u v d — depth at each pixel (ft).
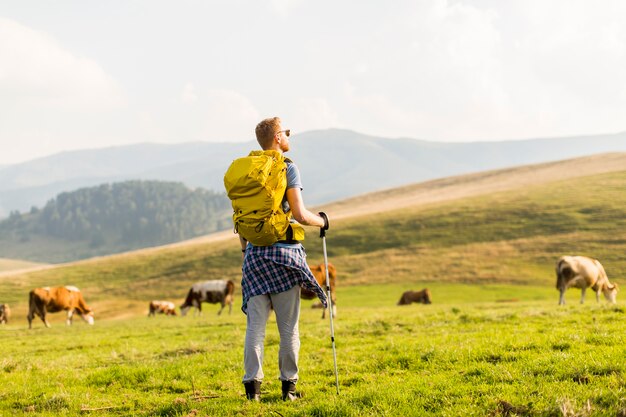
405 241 338.13
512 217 347.97
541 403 18.94
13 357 46.21
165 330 75.31
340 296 240.12
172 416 21.36
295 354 22.18
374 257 315.78
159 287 331.57
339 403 20.20
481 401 20.10
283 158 21.48
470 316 52.11
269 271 21.27
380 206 532.73
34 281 371.76
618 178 405.18
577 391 19.99
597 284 100.99
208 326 78.84
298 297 21.97
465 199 422.82
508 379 22.82
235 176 20.85
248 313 21.74
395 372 27.17
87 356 42.39
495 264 275.59
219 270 350.23
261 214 20.65
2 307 196.85
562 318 45.65
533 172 555.28
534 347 29.68
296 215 21.21
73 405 24.11
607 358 24.58
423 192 585.22
